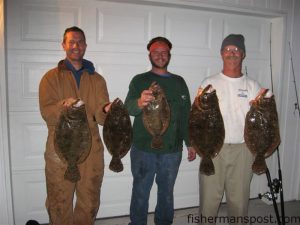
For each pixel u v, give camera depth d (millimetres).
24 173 3092
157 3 3182
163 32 3361
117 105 2344
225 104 2684
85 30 3104
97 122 2541
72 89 2473
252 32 3734
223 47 2775
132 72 3303
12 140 3023
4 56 2689
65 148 2299
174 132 2760
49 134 2453
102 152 2619
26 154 3080
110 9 3156
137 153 2795
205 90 2520
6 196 2783
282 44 3645
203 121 2553
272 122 2592
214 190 2746
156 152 2742
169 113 2486
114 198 3410
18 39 2938
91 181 2561
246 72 3561
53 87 2406
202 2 3281
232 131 2680
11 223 2814
